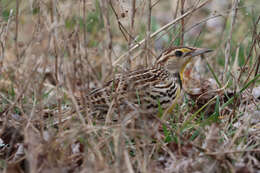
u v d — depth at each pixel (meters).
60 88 10.07
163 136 10.30
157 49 14.78
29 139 8.57
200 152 9.12
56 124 10.02
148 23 11.84
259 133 9.78
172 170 8.51
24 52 10.39
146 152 8.78
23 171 9.23
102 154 9.03
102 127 9.09
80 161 9.12
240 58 14.10
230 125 10.32
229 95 12.04
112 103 9.59
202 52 11.45
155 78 11.02
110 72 9.88
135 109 9.14
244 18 15.34
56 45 9.50
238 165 8.53
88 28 15.56
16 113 10.98
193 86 12.98
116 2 12.11
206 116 11.73
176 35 12.33
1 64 10.77
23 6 12.39
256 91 12.22
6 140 10.02
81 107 10.19
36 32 10.24
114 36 16.08
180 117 11.36
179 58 11.43
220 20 17.39
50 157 8.61
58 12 10.43
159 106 10.35
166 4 21.45
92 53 13.12
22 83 10.27
